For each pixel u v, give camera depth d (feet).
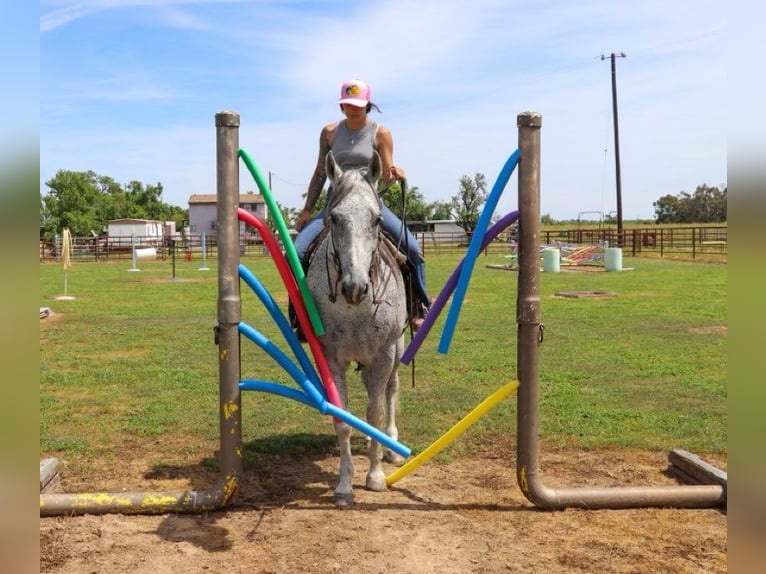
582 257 105.70
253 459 17.44
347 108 15.34
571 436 19.29
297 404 23.18
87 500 13.51
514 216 13.67
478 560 11.60
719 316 44.37
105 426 20.42
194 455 17.89
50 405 22.71
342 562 11.50
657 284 68.95
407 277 16.49
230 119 13.28
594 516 13.65
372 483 15.17
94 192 249.96
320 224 15.96
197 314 48.29
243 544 12.23
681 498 14.06
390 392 17.90
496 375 27.32
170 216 315.58
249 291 64.59
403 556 11.74
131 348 34.12
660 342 34.55
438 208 237.66
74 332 39.27
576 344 33.96
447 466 17.03
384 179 16.05
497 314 46.83
